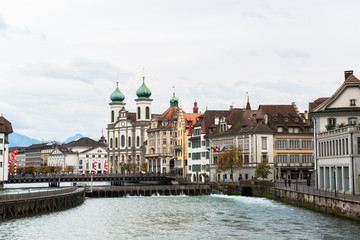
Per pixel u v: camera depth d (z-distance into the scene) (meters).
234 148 141.25
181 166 188.25
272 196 108.81
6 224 73.06
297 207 90.69
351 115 99.50
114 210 94.50
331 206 76.12
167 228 71.69
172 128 198.50
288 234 64.31
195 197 126.06
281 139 142.50
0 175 153.75
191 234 66.44
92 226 73.69
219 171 154.00
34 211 85.38
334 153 90.56
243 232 66.81
